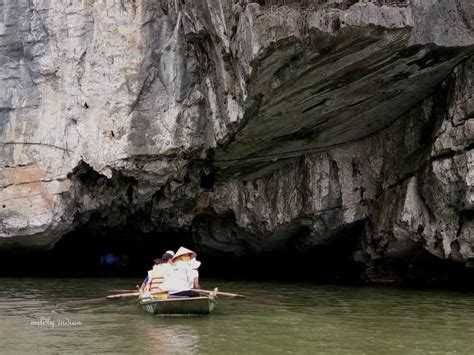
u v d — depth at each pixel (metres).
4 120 12.99
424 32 9.34
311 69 9.38
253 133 11.35
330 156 12.98
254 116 10.56
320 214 13.00
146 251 17.44
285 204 13.38
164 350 6.04
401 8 8.78
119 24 12.91
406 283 13.13
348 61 9.37
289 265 15.86
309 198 12.98
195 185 13.62
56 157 12.82
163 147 12.61
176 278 8.42
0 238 12.88
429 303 9.84
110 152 12.68
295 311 8.79
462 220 11.06
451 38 9.66
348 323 7.78
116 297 9.16
